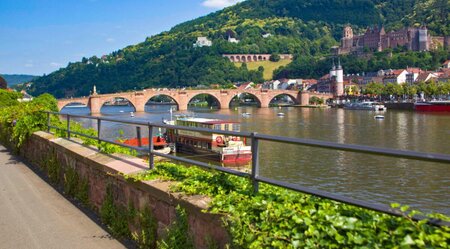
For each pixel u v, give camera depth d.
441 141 56.44
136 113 149.75
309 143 4.25
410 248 3.30
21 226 7.91
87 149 9.97
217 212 4.77
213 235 4.93
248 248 4.17
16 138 16.11
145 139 49.91
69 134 12.24
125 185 7.19
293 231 3.96
